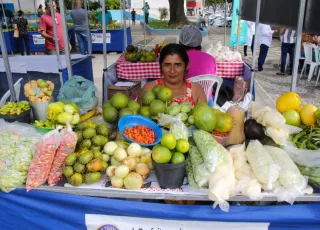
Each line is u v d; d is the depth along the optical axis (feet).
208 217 5.33
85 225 5.68
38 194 5.46
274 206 5.31
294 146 5.59
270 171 4.91
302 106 6.52
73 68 16.31
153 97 6.85
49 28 22.26
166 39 52.16
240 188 4.97
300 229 5.45
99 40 38.70
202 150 5.21
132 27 75.36
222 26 78.74
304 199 4.99
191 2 134.00
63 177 5.64
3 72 15.07
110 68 15.88
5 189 5.47
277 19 10.41
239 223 5.38
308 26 7.78
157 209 5.36
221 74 16.69
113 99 6.62
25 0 73.82
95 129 5.85
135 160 5.32
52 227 5.75
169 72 7.83
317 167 5.26
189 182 5.23
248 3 17.07
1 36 8.86
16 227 5.89
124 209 5.40
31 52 39.04
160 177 5.13
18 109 7.38
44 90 7.90
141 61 16.29
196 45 12.80
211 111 5.85
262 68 28.14
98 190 5.22
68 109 6.55
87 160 5.25
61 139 5.30
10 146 5.62
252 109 6.63
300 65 27.48
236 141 6.07
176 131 5.48
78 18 31.73
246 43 32.27
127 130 5.95
